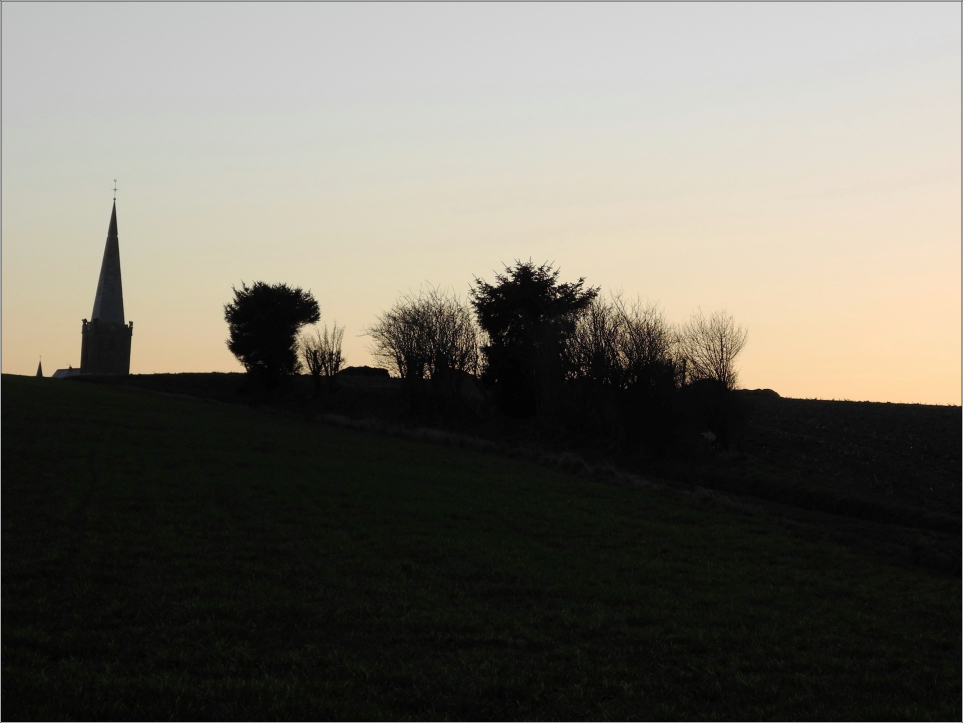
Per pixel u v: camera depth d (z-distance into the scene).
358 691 13.56
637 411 44.09
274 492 30.36
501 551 24.02
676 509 31.58
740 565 23.97
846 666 16.11
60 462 32.25
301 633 16.12
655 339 45.62
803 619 19.11
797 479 35.28
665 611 19.19
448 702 13.44
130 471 32.06
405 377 63.59
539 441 51.78
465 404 62.91
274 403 74.94
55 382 71.81
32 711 11.73
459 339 62.53
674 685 14.73
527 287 59.50
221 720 12.09
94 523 23.47
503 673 14.76
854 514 30.84
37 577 18.22
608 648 16.58
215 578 19.22
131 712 12.05
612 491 35.06
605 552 24.81
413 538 24.81
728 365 44.44
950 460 38.03
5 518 23.14
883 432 44.81
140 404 58.72
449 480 35.72
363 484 33.25
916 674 15.91
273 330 78.00
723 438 43.09
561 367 52.50
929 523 28.56
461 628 17.05
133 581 18.52
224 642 15.23
